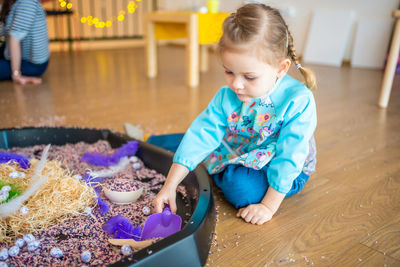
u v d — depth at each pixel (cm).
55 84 251
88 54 437
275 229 85
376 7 341
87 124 162
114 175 106
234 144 102
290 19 401
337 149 137
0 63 247
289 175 85
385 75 197
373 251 77
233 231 84
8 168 96
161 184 102
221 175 101
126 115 178
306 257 75
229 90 97
